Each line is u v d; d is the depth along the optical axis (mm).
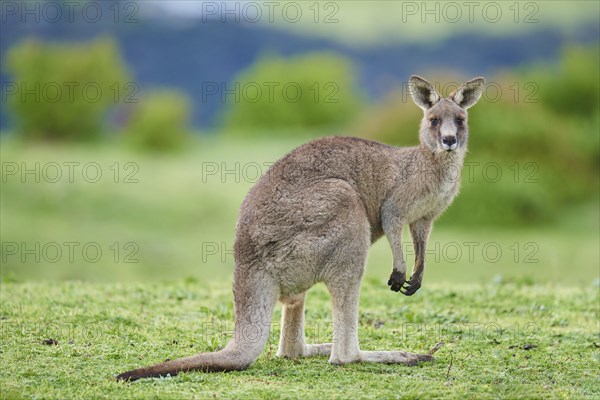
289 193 11695
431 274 28875
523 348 13078
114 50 79250
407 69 117000
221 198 45250
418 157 12961
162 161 57312
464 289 17750
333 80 79375
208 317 14875
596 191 46469
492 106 44969
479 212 41469
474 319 15258
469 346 13148
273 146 65062
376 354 11906
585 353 12875
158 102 69500
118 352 12195
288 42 123688
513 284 19078
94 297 16234
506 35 126375
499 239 38188
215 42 122375
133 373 10742
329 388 10594
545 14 133125
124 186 46250
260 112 77625
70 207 42750
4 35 108125
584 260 32375
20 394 10070
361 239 11672
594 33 126875
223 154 61250
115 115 84000
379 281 18422
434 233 39719
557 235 39438
